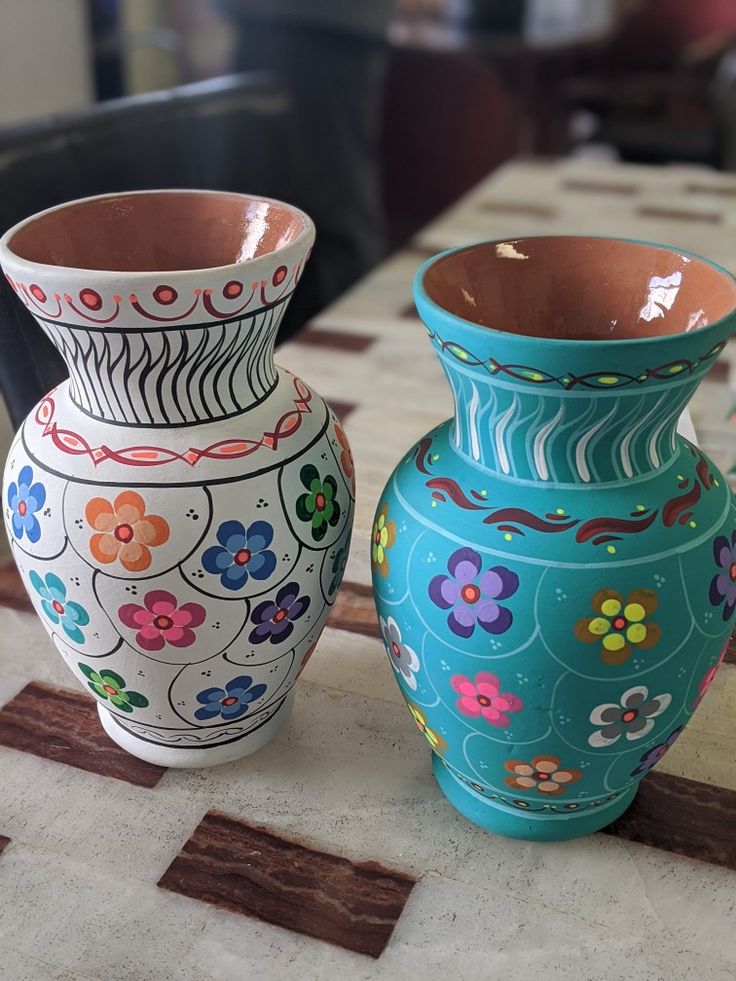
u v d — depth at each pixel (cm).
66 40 236
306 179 146
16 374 76
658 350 41
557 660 45
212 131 111
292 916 51
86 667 53
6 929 50
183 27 299
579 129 373
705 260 48
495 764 51
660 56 364
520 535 45
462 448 49
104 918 50
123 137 98
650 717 48
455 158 304
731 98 218
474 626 46
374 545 52
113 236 54
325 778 59
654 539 45
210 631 50
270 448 50
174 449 48
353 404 96
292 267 48
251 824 56
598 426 44
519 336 42
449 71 289
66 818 56
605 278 51
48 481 49
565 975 48
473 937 49
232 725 57
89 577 49
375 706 64
